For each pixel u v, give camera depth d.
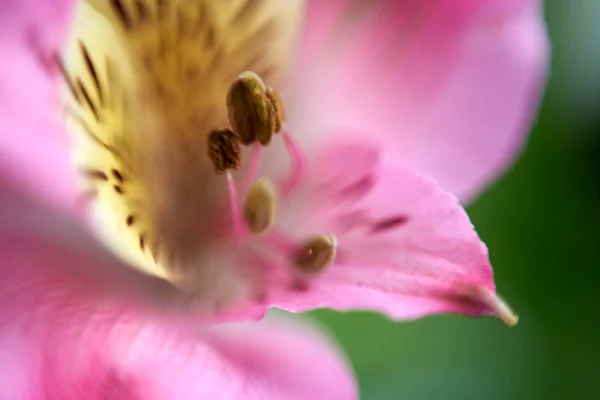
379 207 0.16
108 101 0.15
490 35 0.16
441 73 0.16
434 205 0.15
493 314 0.15
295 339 0.16
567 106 0.20
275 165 0.16
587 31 0.20
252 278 0.15
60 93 0.14
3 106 0.14
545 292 0.20
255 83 0.16
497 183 0.20
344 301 0.15
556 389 0.20
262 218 0.16
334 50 0.16
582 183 0.20
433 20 0.16
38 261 0.15
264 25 0.16
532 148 0.20
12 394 0.14
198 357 0.15
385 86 0.16
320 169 0.16
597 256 0.20
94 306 0.15
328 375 0.16
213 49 0.16
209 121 0.16
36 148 0.14
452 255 0.15
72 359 0.14
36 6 0.14
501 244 0.20
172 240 0.16
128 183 0.15
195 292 0.15
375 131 0.16
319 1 0.16
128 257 0.15
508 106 0.17
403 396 0.19
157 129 0.15
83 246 0.15
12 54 0.14
